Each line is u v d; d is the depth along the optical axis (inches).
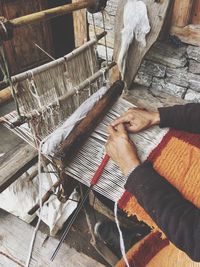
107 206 60.2
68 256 38.7
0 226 41.6
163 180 29.3
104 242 58.4
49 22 121.0
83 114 40.3
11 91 35.1
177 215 26.8
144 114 39.3
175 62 68.3
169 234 27.2
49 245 39.8
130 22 62.9
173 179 32.7
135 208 33.9
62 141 36.7
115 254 57.2
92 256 64.4
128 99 71.2
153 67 72.1
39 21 34.5
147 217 33.4
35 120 38.0
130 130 38.1
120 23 65.5
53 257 38.4
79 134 36.7
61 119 42.4
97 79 46.6
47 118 39.6
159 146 36.0
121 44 66.9
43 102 40.3
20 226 41.7
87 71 47.3
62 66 41.5
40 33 120.4
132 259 41.4
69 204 66.9
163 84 73.2
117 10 65.0
